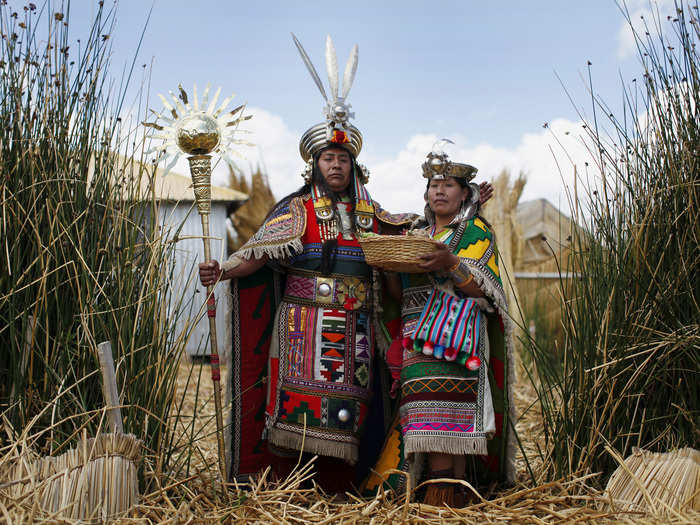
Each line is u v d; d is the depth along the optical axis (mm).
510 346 3117
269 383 3277
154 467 2891
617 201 3188
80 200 2945
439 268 2941
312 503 2980
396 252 2896
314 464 3314
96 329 2840
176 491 2850
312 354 3152
